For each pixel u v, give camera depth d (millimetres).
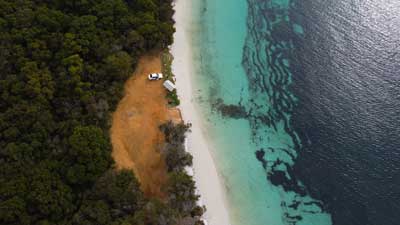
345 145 64438
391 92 70062
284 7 84312
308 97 70188
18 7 69750
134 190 53812
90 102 62062
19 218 48844
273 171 61875
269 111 68375
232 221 56781
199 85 70875
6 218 48031
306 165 62625
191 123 65750
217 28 80500
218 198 58625
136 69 71000
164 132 62531
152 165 59969
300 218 57719
